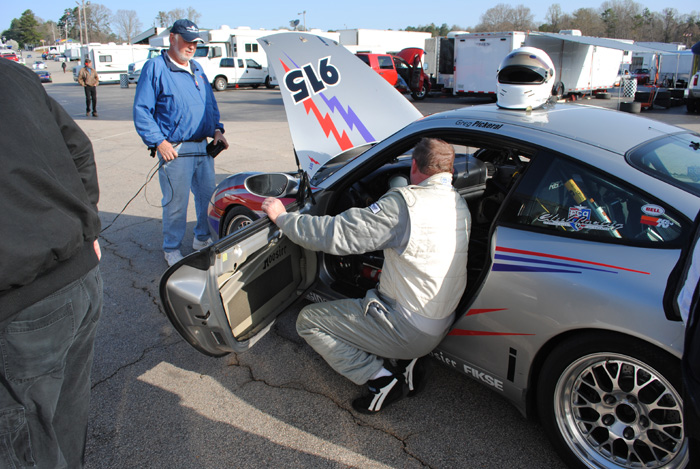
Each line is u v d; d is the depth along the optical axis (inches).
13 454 58.8
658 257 69.1
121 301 142.8
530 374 81.3
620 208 74.7
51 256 55.4
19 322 55.4
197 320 84.0
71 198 58.1
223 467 84.3
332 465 84.2
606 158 79.5
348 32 1087.0
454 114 101.8
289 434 91.6
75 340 65.1
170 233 160.6
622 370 73.3
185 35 142.3
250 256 93.9
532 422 93.7
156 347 120.4
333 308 92.8
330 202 113.7
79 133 64.4
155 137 143.6
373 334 88.4
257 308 99.2
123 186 274.4
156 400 101.7
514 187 85.4
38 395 58.9
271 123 521.7
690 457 57.9
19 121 54.3
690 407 52.2
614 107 612.1
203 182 164.4
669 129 99.9
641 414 72.3
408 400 100.4
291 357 115.5
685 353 53.5
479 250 112.1
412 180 88.7
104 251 179.9
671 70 1080.2
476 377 90.7
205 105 155.4
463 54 710.5
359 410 96.1
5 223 51.9
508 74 100.8
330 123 120.8
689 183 77.2
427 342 86.3
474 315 85.6
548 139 85.4
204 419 95.9
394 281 85.2
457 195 86.1
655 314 65.9
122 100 849.5
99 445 89.7
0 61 56.3
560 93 690.8
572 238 77.2
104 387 105.9
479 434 90.7
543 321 76.3
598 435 80.6
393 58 774.5
